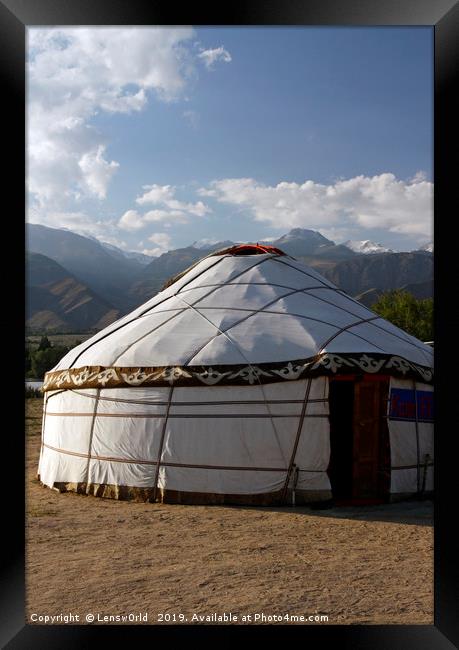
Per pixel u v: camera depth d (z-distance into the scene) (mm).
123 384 9117
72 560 6324
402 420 9391
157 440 8969
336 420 10789
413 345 10133
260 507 8664
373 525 7762
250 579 5797
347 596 5418
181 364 8945
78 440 9625
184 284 10977
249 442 8750
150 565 6176
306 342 9172
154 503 8844
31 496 9336
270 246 11523
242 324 9555
